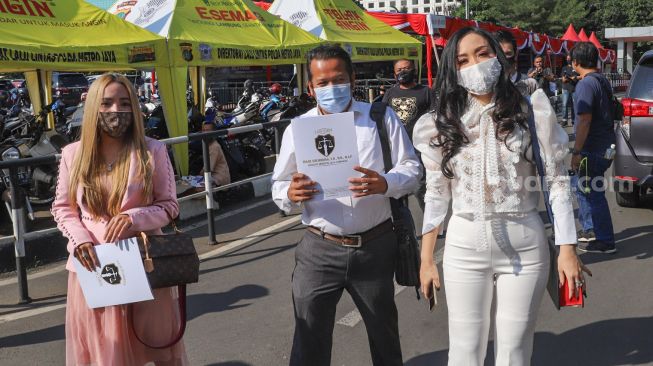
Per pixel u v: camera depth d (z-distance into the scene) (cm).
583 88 523
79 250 257
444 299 467
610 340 392
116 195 265
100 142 272
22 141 816
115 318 263
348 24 1366
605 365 362
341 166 255
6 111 1488
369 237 272
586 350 381
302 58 1158
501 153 238
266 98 1448
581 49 535
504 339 246
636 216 692
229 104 2000
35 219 745
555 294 247
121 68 871
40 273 565
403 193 268
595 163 540
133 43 834
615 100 542
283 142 282
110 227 259
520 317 244
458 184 248
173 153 880
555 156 238
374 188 255
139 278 257
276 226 710
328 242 272
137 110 271
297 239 650
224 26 1034
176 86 891
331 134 254
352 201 268
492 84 235
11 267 571
